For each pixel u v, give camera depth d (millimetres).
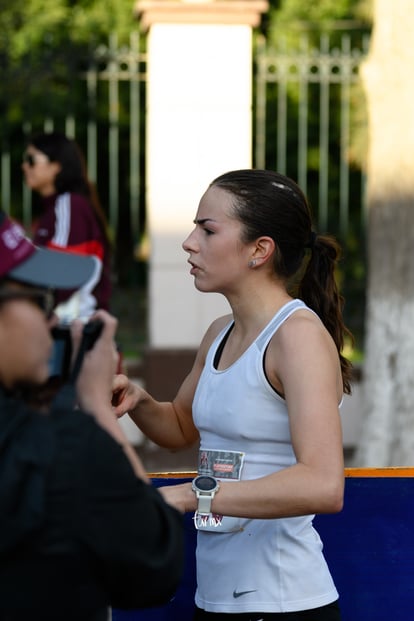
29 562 1932
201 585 2982
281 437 2836
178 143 8836
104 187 17422
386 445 7809
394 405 7789
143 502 2043
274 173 3035
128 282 17312
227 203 2955
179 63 8789
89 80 9008
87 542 1953
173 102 8812
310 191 15758
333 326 3184
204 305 8867
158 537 2072
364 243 9828
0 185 15680
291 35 16391
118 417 3170
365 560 3508
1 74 9125
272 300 2957
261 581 2863
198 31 8781
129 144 17062
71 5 18016
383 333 7836
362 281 9781
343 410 8969
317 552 2949
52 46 9758
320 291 3170
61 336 2268
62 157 6504
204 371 3043
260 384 2820
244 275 2959
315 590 2891
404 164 7691
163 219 8828
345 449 8969
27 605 1936
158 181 8836
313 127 15812
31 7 17219
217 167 8852
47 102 9641
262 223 2932
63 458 1956
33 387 2084
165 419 3338
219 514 2682
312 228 3102
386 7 7703
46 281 2027
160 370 8742
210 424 2926
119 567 2000
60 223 6434
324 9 16984
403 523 3525
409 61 7605
